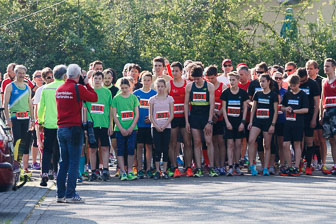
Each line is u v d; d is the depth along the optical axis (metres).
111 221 10.80
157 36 38.59
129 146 17.05
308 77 17.91
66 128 12.84
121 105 16.97
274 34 38.59
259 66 18.30
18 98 17.48
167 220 10.80
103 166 17.02
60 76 14.80
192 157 18.61
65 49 37.06
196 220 10.76
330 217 10.95
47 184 15.62
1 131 11.61
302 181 16.03
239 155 17.83
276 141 19.23
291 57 37.97
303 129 17.52
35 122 17.41
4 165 11.24
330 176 17.33
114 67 37.97
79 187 15.51
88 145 17.64
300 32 39.06
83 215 11.45
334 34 38.66
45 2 37.38
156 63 18.12
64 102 12.84
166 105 17.11
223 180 16.44
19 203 12.80
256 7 41.34
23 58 36.81
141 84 19.12
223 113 17.61
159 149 17.12
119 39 39.03
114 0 41.16
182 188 14.88
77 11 37.50
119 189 14.96
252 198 13.10
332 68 17.84
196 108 17.36
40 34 36.88
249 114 18.61
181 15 38.41
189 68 18.75
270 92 17.53
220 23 37.78
